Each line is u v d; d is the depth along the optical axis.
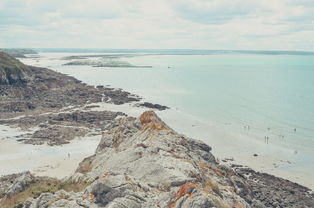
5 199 43.69
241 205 35.91
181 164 39.47
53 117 135.75
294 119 150.62
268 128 135.75
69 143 106.50
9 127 123.06
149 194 31.42
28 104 154.75
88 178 43.56
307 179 88.12
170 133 54.59
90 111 149.12
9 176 78.88
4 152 97.88
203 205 26.73
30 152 98.31
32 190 43.41
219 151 107.19
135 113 150.75
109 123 128.88
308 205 72.25
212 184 36.72
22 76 190.75
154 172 38.09
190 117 151.00
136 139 54.66
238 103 186.50
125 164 42.94
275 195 75.00
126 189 30.81
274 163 98.62
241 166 93.81
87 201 30.91
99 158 56.12
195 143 60.50
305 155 105.75
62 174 81.75
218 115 156.50
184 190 28.69
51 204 30.81
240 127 136.38
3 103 153.50
